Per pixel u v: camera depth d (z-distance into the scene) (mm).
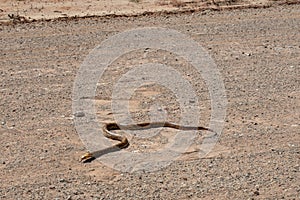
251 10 28000
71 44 21797
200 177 12609
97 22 24906
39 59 20125
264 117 15773
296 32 24672
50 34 23078
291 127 15203
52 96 16781
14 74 18594
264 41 23156
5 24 24297
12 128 14641
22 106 16016
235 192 12016
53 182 12227
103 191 11945
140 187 12148
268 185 12336
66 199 11586
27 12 26188
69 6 27281
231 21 25875
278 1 29859
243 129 14984
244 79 18688
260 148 14000
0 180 12250
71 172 12680
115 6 27547
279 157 13570
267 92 17625
